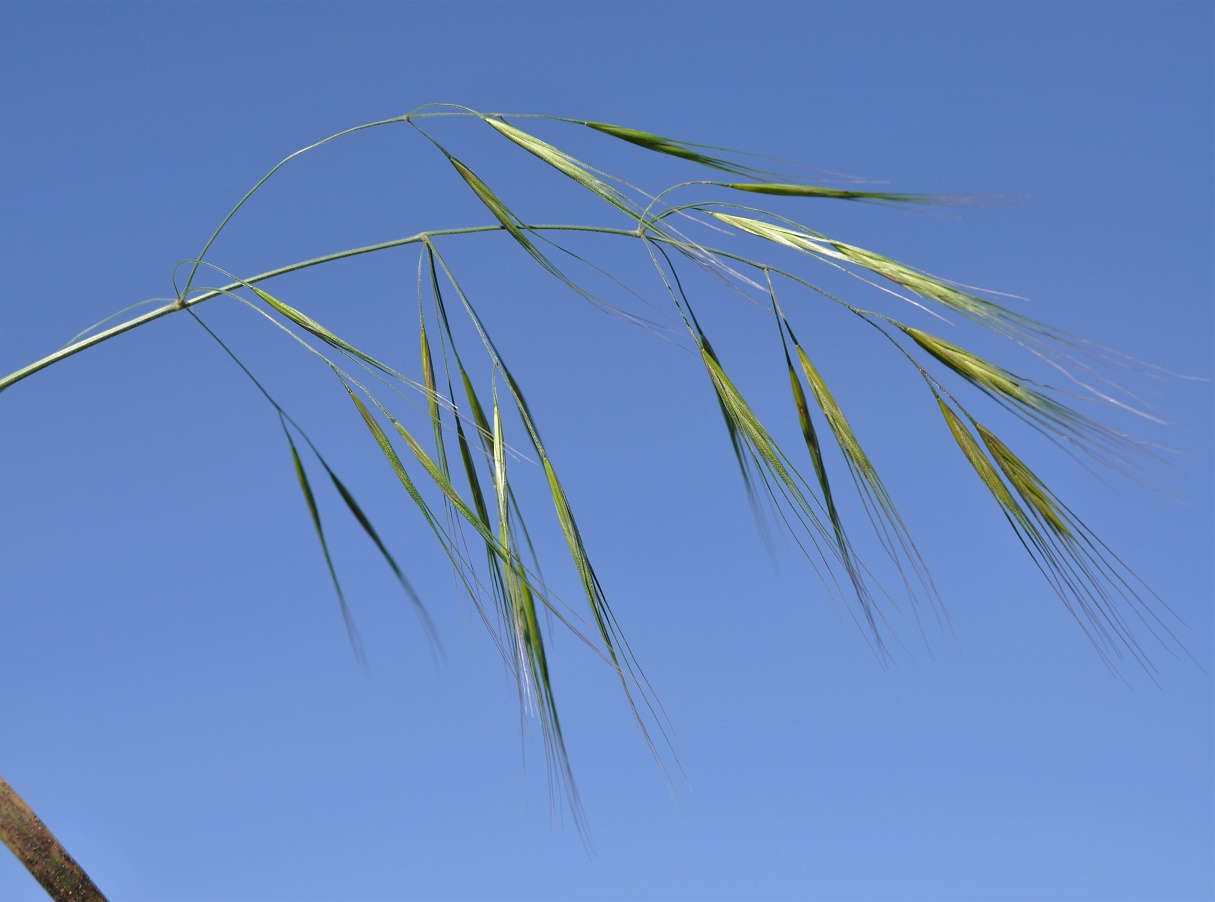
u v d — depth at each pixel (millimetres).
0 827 209
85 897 213
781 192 228
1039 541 226
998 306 218
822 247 230
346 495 242
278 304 235
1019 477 227
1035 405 220
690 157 231
